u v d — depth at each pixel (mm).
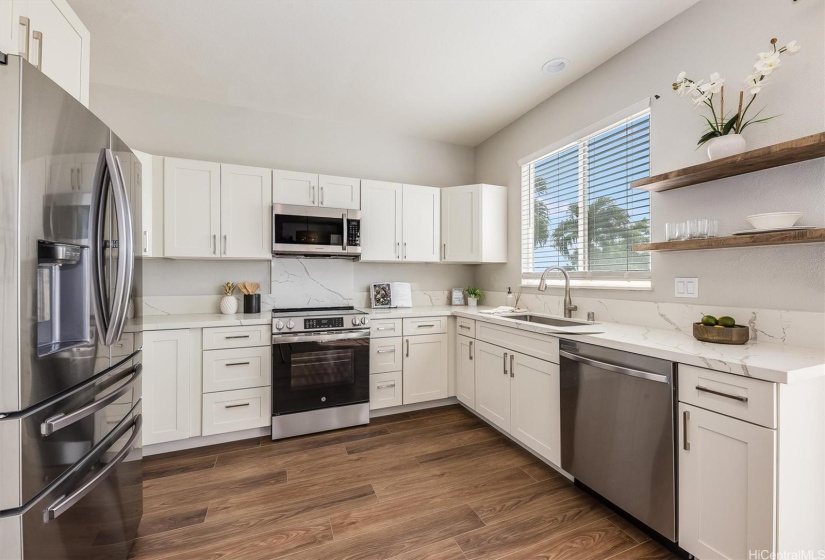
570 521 1756
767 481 1196
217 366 2539
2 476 920
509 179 3549
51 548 1031
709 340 1670
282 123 3301
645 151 2270
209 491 2006
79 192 1155
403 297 3697
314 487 2047
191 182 2721
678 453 1490
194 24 2111
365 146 3617
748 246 1683
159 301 2900
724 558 1317
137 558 1508
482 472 2211
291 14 2033
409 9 1994
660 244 1918
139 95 2867
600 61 2488
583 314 2674
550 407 2182
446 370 3332
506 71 2609
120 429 1423
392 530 1690
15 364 934
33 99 973
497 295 3727
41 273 1155
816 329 1506
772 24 1649
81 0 1909
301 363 2736
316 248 3016
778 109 1632
